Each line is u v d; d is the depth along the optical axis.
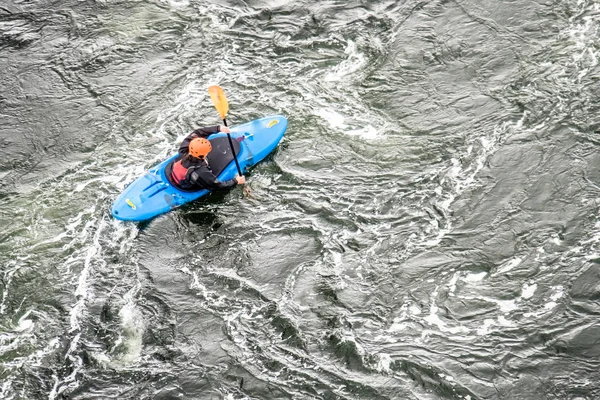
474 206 20.30
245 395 16.94
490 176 21.00
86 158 23.06
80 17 28.14
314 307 18.48
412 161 21.80
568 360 16.70
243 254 19.92
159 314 18.72
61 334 18.41
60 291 19.36
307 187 21.39
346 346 17.59
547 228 19.44
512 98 23.19
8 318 18.84
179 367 17.58
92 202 21.59
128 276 19.69
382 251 19.53
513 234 19.44
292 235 20.22
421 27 26.06
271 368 17.39
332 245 19.84
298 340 17.86
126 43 26.88
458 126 22.62
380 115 23.33
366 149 22.28
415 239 19.72
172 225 20.78
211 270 19.66
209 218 20.84
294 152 22.39
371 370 17.11
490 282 18.48
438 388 16.61
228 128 20.98
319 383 17.00
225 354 17.75
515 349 17.05
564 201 20.02
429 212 20.34
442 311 18.03
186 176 20.69
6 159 23.22
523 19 25.70
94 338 18.30
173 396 17.03
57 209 21.48
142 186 21.20
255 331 18.19
